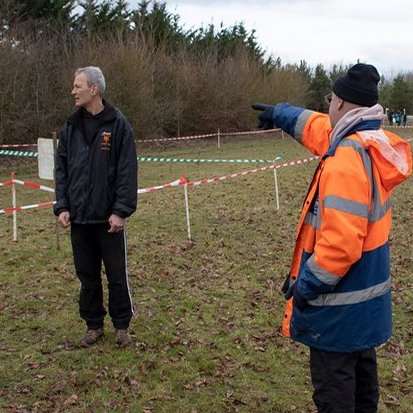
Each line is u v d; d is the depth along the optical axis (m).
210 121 30.70
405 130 41.31
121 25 30.27
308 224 2.82
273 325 5.17
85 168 4.25
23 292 5.90
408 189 13.33
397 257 7.39
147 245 7.81
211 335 4.92
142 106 25.22
